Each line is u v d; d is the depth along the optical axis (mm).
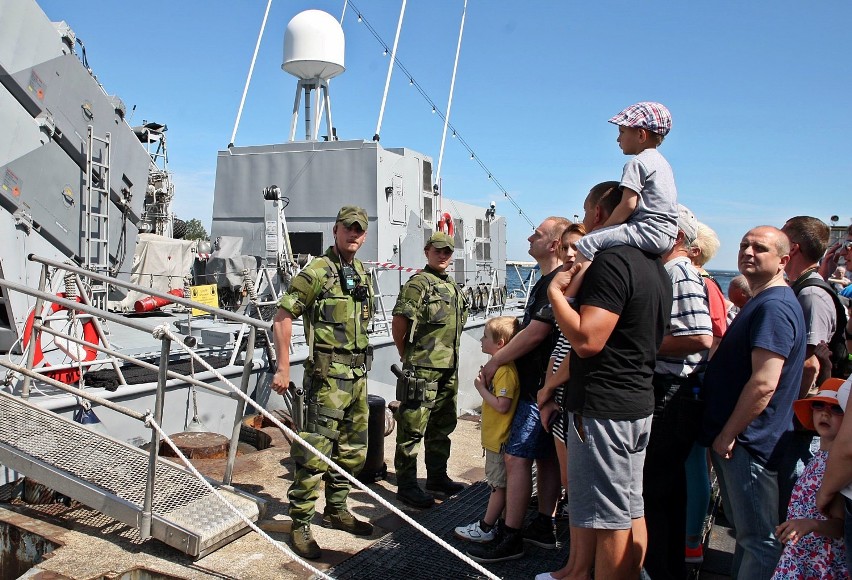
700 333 3227
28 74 5430
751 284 3301
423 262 10258
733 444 3105
